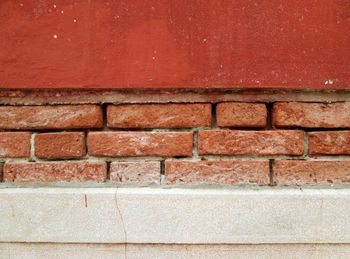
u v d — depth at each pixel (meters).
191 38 1.36
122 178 1.40
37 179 1.40
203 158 1.40
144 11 1.36
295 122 1.40
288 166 1.39
